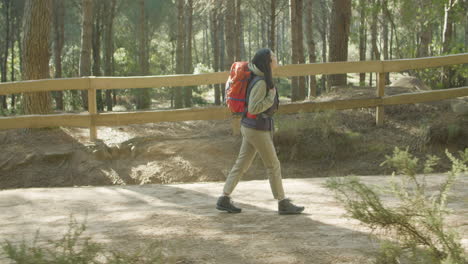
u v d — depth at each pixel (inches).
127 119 352.8
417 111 361.1
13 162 336.8
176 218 188.4
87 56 689.6
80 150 343.6
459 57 354.9
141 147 338.3
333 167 310.5
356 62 348.5
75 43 1610.5
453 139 316.2
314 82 673.6
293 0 660.1
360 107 351.9
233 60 825.5
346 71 347.6
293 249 142.3
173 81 349.4
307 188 244.5
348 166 308.2
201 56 2869.1
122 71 1373.0
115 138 363.3
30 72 424.2
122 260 118.6
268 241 151.8
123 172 320.2
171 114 351.6
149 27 1466.5
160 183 308.2
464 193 211.5
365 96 386.0
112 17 1174.3
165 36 1964.8
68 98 1000.2
